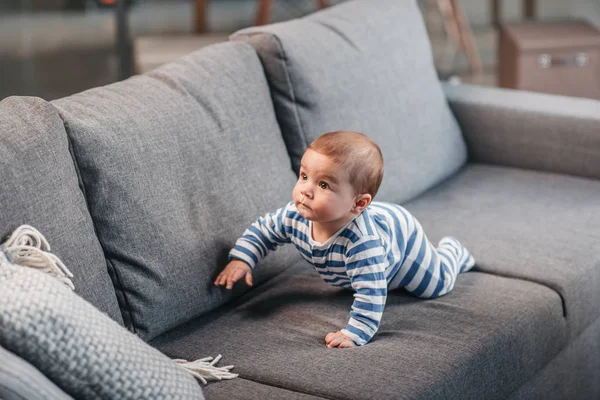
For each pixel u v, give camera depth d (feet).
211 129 6.90
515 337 6.41
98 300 5.93
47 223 5.62
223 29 21.16
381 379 5.65
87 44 19.98
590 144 9.17
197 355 6.14
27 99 5.93
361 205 6.24
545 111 9.40
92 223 6.04
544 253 7.55
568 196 8.79
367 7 9.05
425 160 8.95
